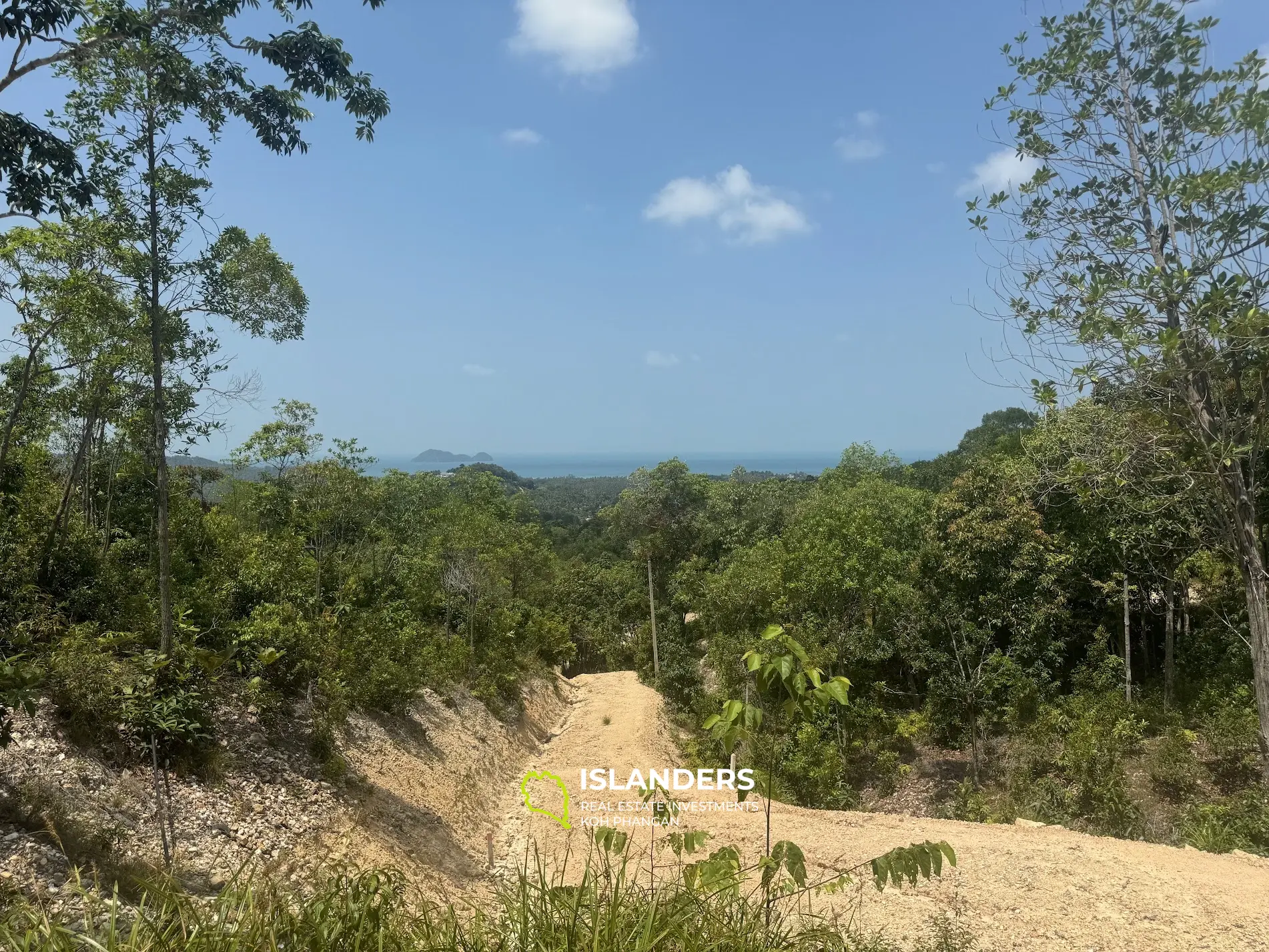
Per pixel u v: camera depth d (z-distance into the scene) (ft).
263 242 32.86
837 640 65.46
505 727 70.95
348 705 46.52
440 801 45.91
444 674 67.97
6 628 34.37
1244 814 38.81
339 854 31.17
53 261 35.47
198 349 33.09
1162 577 57.77
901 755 64.69
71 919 10.82
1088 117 31.86
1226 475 30.99
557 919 9.75
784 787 54.24
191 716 31.94
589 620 137.18
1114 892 28.94
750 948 9.66
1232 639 54.95
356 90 26.61
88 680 29.86
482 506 129.90
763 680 10.30
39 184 23.95
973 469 69.15
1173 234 29.89
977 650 62.03
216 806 29.91
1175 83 30.50
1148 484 34.40
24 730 26.68
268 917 9.26
